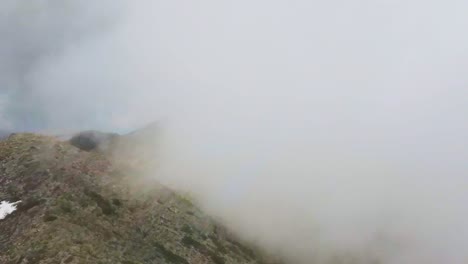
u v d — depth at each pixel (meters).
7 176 103.50
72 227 86.12
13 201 93.25
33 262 73.62
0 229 84.50
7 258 74.94
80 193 102.06
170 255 99.81
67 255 76.44
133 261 86.81
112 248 87.31
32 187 98.50
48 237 80.25
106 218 98.94
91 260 78.56
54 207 91.25
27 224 84.06
